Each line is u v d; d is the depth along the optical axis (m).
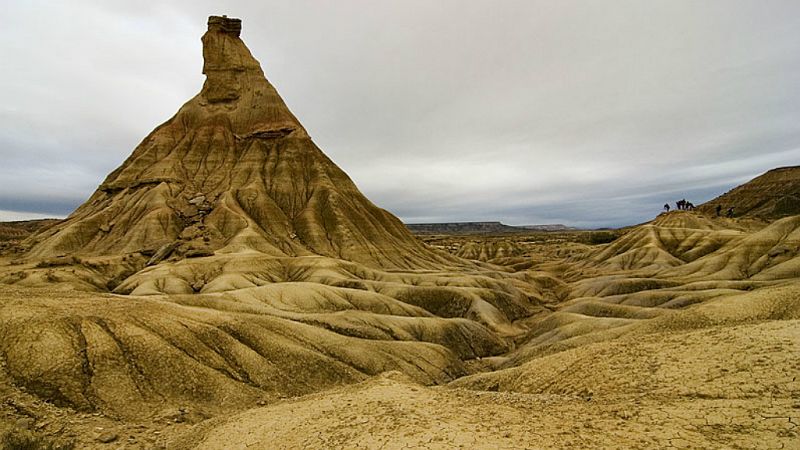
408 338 62.28
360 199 161.62
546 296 116.50
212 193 142.12
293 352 40.25
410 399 19.91
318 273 95.56
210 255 101.06
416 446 13.98
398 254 137.50
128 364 29.80
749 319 32.97
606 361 23.80
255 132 165.12
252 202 138.88
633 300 76.50
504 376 30.91
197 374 31.52
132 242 112.69
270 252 115.25
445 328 68.19
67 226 122.56
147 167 147.88
